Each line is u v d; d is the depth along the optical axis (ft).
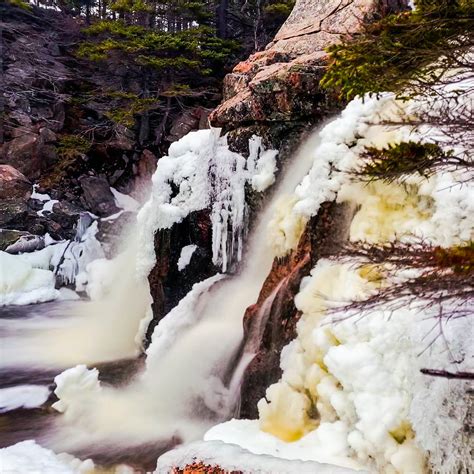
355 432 10.20
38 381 21.38
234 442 11.66
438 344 9.29
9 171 45.39
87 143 50.78
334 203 14.80
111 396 19.08
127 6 50.88
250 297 19.43
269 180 19.90
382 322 10.41
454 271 7.16
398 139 13.02
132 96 48.78
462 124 8.32
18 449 14.67
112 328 30.04
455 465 8.54
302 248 15.29
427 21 8.20
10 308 36.04
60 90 54.34
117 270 36.22
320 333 11.89
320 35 23.66
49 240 43.73
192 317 20.06
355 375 10.37
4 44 53.06
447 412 8.81
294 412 12.29
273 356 14.53
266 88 19.81
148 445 15.35
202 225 21.97
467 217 10.98
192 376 18.21
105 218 47.75
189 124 50.80
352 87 9.36
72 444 15.43
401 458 9.23
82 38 58.65
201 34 50.49
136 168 52.60
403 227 12.48
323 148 15.14
